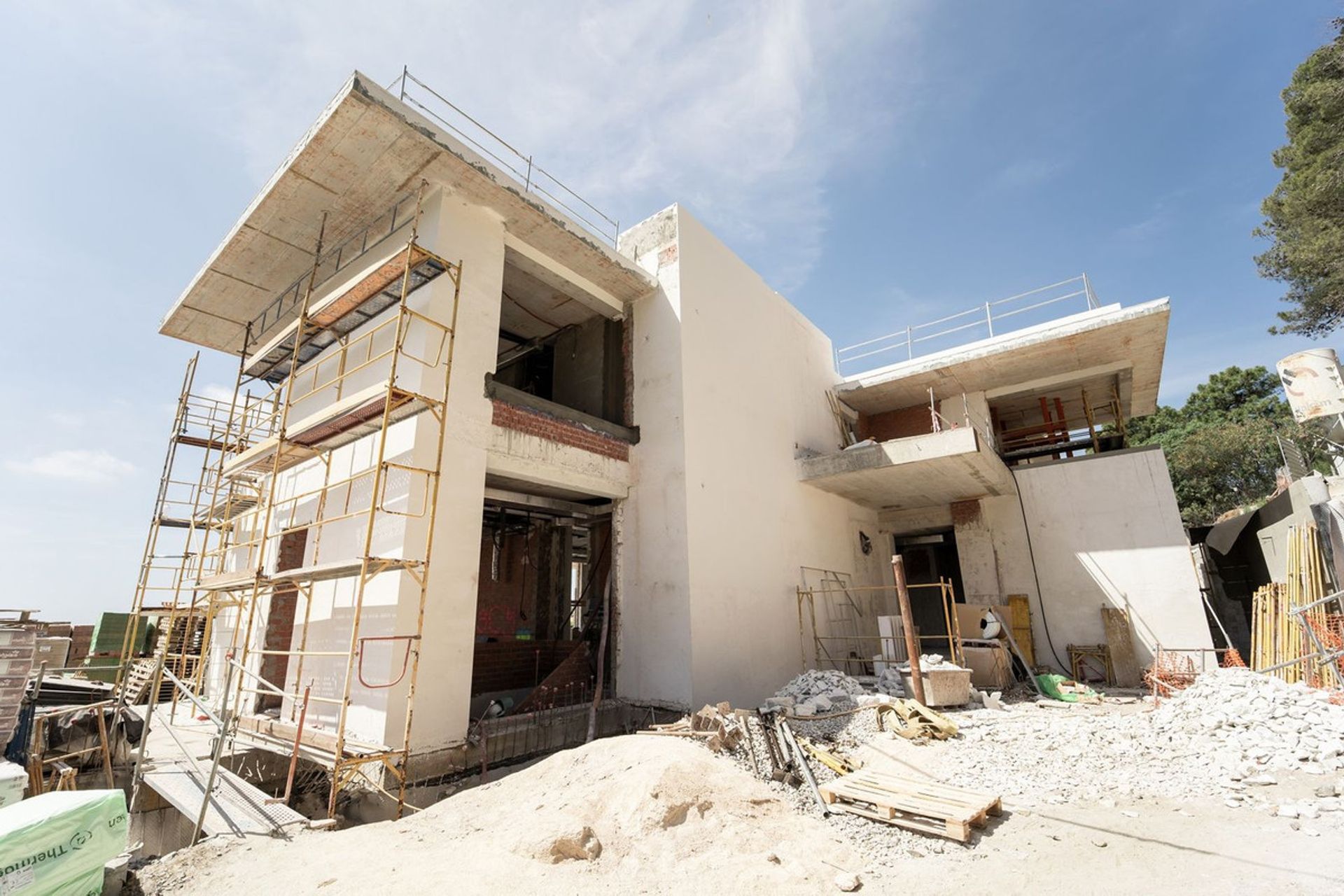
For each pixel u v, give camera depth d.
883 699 8.34
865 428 18.27
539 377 14.46
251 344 12.12
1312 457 15.45
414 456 7.70
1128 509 13.62
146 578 10.07
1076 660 13.13
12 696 7.19
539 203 9.44
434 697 7.23
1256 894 3.77
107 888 3.98
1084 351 14.04
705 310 12.10
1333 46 13.34
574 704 9.54
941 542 19.08
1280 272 16.64
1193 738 6.65
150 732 8.66
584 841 4.41
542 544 13.73
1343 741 5.71
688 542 10.02
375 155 8.15
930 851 4.70
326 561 8.66
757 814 5.01
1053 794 5.75
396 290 8.78
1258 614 10.04
